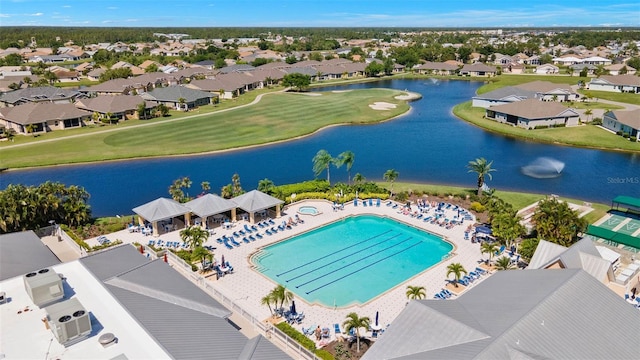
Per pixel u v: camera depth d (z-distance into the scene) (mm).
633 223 62344
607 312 33219
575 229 53312
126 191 79938
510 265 51094
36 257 44938
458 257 53688
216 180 84938
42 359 28844
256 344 31688
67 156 98062
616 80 180625
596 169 89750
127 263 41094
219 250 55781
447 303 35469
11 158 97188
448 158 98438
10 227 56812
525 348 29250
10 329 31781
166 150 102312
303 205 70812
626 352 30328
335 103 157375
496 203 63531
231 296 45906
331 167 92312
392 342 32094
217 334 32750
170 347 29844
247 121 130500
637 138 107562
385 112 144125
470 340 30328
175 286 37875
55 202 59812
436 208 67688
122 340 30828
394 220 64562
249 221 64438
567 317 32094
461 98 174625
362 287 48875
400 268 52781
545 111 123625
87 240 58281
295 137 114312
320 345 38344
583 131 117812
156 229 58938
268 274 51281
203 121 130625
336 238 60344
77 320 30312
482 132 121812
